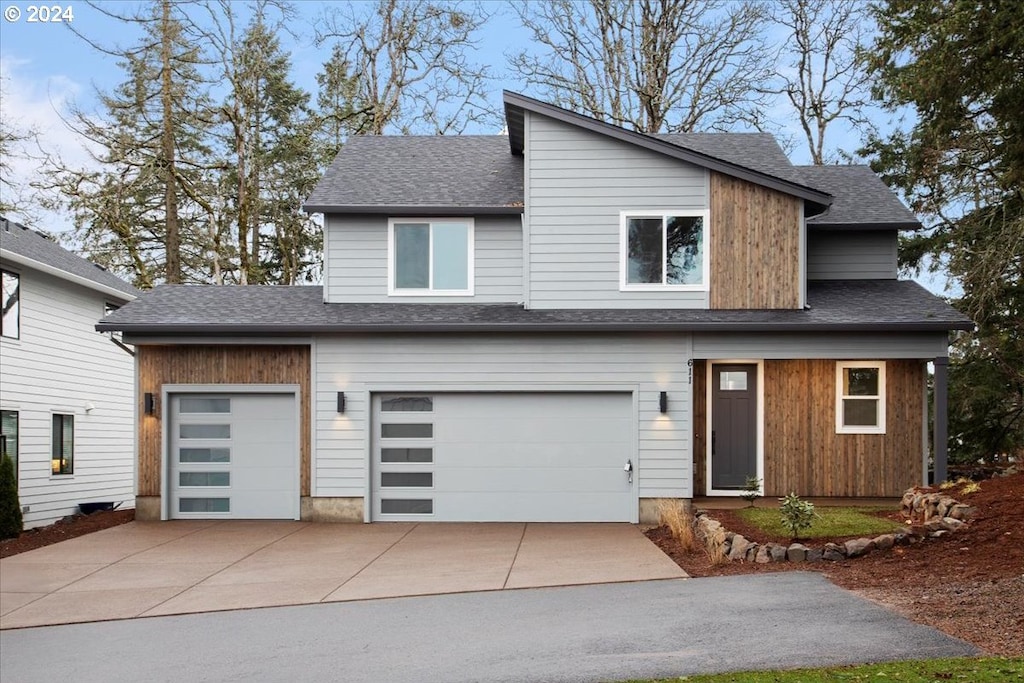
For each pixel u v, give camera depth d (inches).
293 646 338.6
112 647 349.1
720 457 666.2
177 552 537.0
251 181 1278.3
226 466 649.6
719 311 635.5
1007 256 569.0
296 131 1310.3
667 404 624.1
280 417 649.6
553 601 393.7
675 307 642.2
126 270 1227.9
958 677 254.4
